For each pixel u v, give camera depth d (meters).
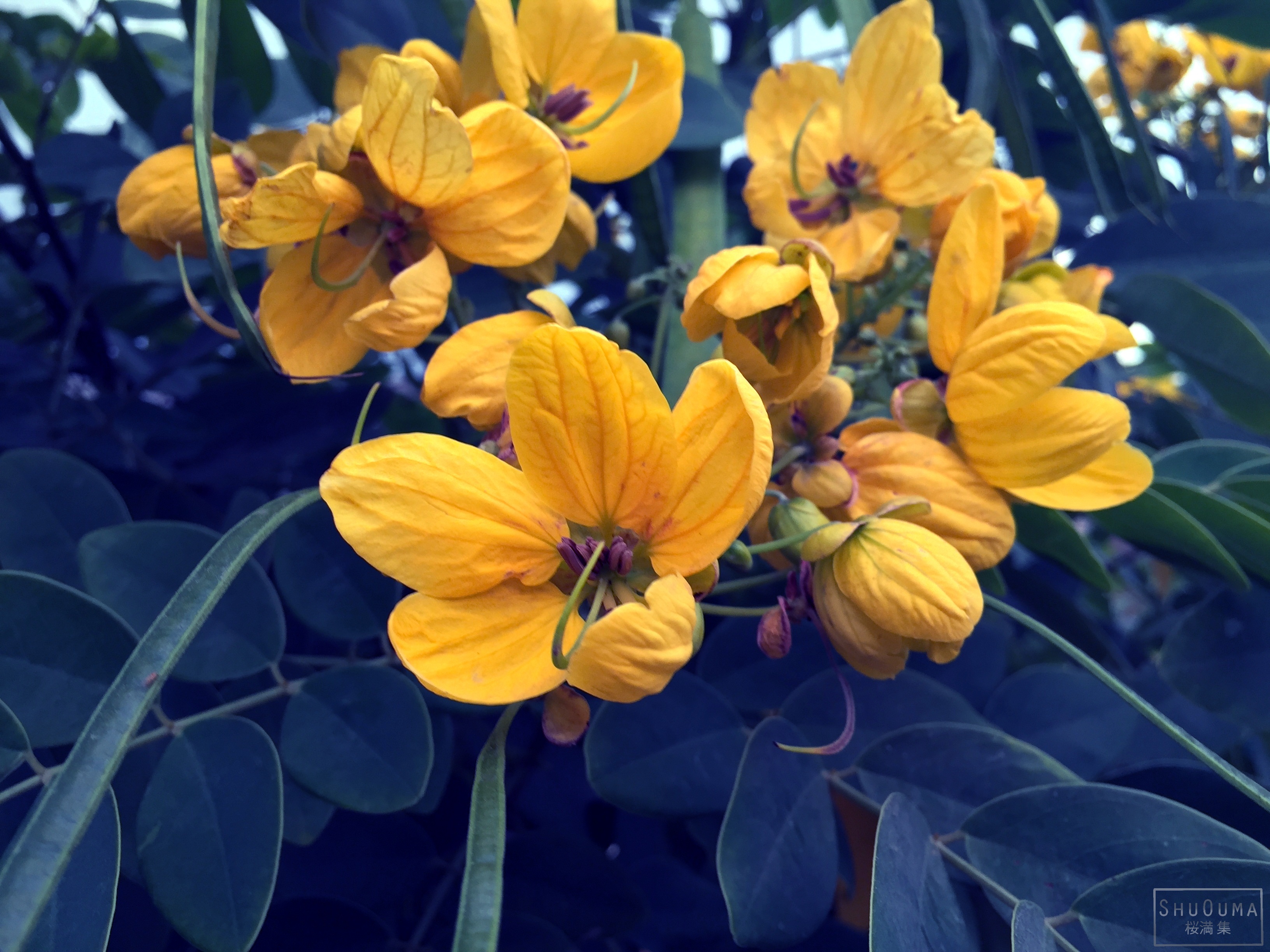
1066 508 0.14
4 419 0.19
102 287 0.20
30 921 0.08
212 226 0.11
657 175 0.20
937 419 0.14
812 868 0.13
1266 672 0.16
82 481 0.15
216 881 0.11
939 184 0.15
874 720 0.15
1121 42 0.28
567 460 0.11
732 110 0.18
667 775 0.13
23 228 0.23
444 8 0.18
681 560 0.11
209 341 0.20
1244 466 0.17
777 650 0.12
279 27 0.19
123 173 0.19
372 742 0.13
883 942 0.10
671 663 0.10
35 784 0.12
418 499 0.11
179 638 0.09
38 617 0.12
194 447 0.20
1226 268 0.20
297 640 0.17
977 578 0.16
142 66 0.20
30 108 0.26
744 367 0.12
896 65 0.15
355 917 0.14
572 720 0.11
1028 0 0.20
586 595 0.11
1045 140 0.25
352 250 0.13
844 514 0.13
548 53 0.15
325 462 0.19
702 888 0.16
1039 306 0.13
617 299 0.23
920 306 0.16
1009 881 0.12
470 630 0.11
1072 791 0.13
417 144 0.12
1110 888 0.12
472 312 0.15
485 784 0.10
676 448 0.11
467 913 0.09
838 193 0.16
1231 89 0.28
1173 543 0.17
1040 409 0.13
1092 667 0.11
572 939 0.15
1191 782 0.16
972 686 0.18
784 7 0.25
